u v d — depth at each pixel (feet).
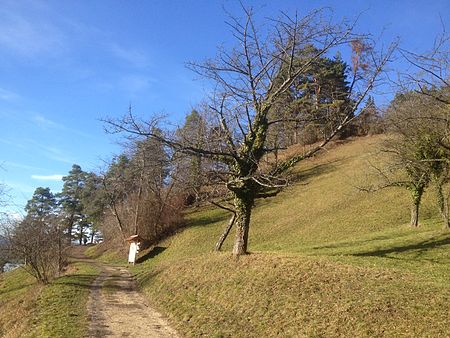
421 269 49.32
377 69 51.16
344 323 34.73
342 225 108.27
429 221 91.04
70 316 48.93
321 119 60.64
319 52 56.49
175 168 70.69
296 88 60.80
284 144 65.72
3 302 87.81
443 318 32.37
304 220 124.16
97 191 214.69
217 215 162.71
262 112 60.18
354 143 193.77
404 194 116.88
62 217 124.47
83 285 77.00
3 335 54.39
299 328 36.09
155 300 61.77
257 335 37.17
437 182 77.05
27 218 90.63
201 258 70.03
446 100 35.53
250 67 59.57
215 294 51.57
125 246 165.58
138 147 54.19
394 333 31.53
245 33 58.39
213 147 60.13
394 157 77.56
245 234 60.85
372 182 128.36
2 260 89.40
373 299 37.60
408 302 35.96
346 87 59.06
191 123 64.34
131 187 169.27
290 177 57.93
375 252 64.49
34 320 48.44
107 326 44.91
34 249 86.58
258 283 48.73
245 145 59.52
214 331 40.24
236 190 59.88
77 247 272.72
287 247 98.78
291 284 45.75
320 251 72.54
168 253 137.90
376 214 108.99
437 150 62.80
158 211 159.53
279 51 59.21
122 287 78.43
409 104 51.88
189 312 48.55
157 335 42.04
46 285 79.25
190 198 181.57
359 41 52.16
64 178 295.69
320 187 152.97
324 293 41.52
